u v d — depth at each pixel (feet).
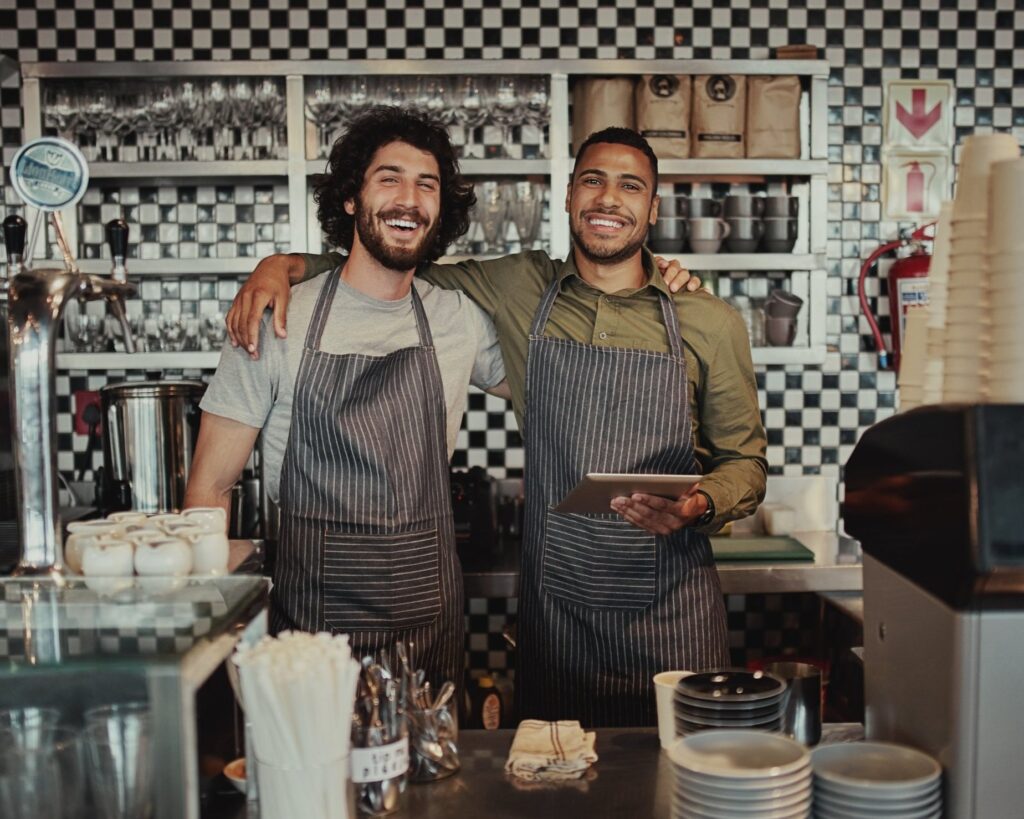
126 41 12.62
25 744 4.45
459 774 5.81
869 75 12.84
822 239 12.25
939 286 5.35
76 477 12.76
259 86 11.84
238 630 4.88
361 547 8.04
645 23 12.69
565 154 11.91
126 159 12.35
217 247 12.91
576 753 5.82
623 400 8.71
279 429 8.21
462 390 8.75
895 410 13.09
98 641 4.52
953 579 4.81
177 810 4.33
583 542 8.63
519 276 9.11
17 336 6.03
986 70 12.88
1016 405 4.70
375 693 5.45
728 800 4.68
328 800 4.69
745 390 9.04
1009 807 4.89
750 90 12.00
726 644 8.87
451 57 12.66
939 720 5.03
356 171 8.42
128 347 8.12
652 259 9.02
